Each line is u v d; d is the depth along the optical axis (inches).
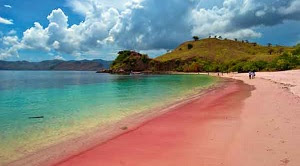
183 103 891.4
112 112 733.3
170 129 518.9
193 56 6840.6
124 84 2001.7
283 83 1519.4
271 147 357.1
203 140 424.5
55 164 348.2
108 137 474.6
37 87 1723.7
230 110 704.4
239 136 426.0
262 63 4124.0
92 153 387.5
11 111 759.1
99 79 2992.1
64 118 652.7
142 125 564.4
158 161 342.6
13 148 417.4
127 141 444.5
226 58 6678.2
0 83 2213.3
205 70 5674.2
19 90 1491.1
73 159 364.5
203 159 337.7
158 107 816.3
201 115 655.8
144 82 2271.2
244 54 7126.0
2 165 347.9
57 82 2368.4
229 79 2600.9
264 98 892.6
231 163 316.2
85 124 584.4
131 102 936.3
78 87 1711.4
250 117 578.2
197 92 1286.9
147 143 427.8
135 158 358.9
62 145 430.9
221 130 480.7
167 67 6338.6
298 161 303.4
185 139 439.2
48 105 876.0
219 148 376.8
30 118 654.5
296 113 567.8
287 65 3449.8
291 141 375.2
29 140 460.4
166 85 1839.3
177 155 361.1
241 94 1104.2
